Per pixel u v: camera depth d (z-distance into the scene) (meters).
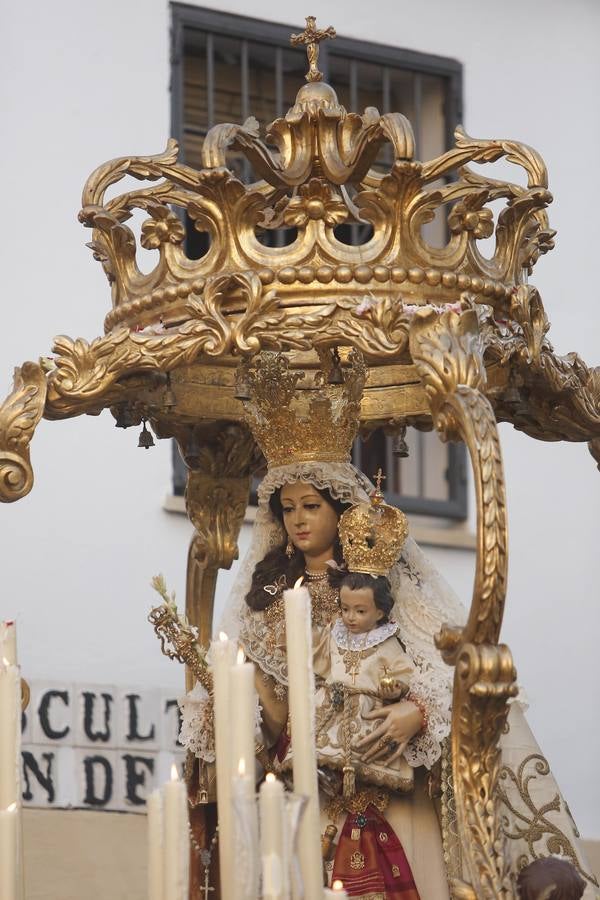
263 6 14.99
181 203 9.46
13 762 7.23
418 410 10.41
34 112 14.01
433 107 15.57
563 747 14.58
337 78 15.37
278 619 9.57
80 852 12.84
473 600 8.29
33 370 9.30
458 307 8.98
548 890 8.40
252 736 6.64
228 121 14.90
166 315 9.39
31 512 13.43
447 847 8.99
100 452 13.71
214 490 11.06
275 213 9.72
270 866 6.16
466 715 8.30
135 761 13.18
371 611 9.23
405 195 9.23
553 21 15.89
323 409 9.63
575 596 14.94
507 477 14.98
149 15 14.50
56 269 13.82
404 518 9.37
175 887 6.47
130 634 13.45
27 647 13.16
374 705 9.16
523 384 9.85
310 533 9.63
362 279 9.09
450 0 15.64
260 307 9.04
